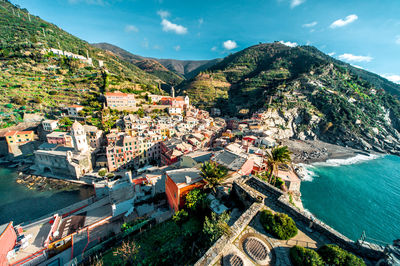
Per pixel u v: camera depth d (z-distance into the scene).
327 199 64.81
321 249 12.51
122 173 74.00
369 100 170.88
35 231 39.06
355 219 55.91
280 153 34.78
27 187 66.19
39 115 100.62
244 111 161.50
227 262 11.95
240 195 21.42
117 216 37.69
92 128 90.25
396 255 10.70
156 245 23.11
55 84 120.62
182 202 28.27
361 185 76.44
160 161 84.88
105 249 26.25
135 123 98.06
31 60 129.25
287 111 146.12
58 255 32.09
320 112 151.38
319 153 111.12
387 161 108.50
